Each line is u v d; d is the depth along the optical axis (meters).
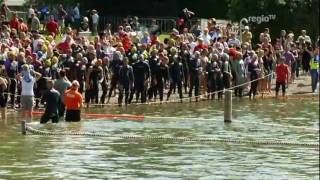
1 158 48.41
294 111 74.06
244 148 54.22
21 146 52.12
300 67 91.00
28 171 45.22
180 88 75.19
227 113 66.19
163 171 46.22
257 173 46.34
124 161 48.62
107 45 72.94
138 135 58.19
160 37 98.00
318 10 104.75
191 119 67.00
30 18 87.00
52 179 43.53
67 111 61.16
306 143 56.78
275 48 85.12
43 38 70.81
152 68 73.50
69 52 68.44
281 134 60.97
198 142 56.12
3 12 87.31
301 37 90.31
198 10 113.62
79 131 58.09
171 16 111.38
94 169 46.22
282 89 82.56
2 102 61.94
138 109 70.94
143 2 110.25
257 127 64.12
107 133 58.28
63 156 49.41
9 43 68.06
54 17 93.94
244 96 81.25
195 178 44.59
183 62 75.56
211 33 84.12
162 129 61.41
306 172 46.97
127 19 96.56
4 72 65.00
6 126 59.28
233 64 79.31
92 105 69.94
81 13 104.19
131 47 73.81
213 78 77.31
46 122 60.22
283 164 49.09
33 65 66.06
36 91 66.25
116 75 71.25
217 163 48.84
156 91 74.00
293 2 103.44
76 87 61.16
